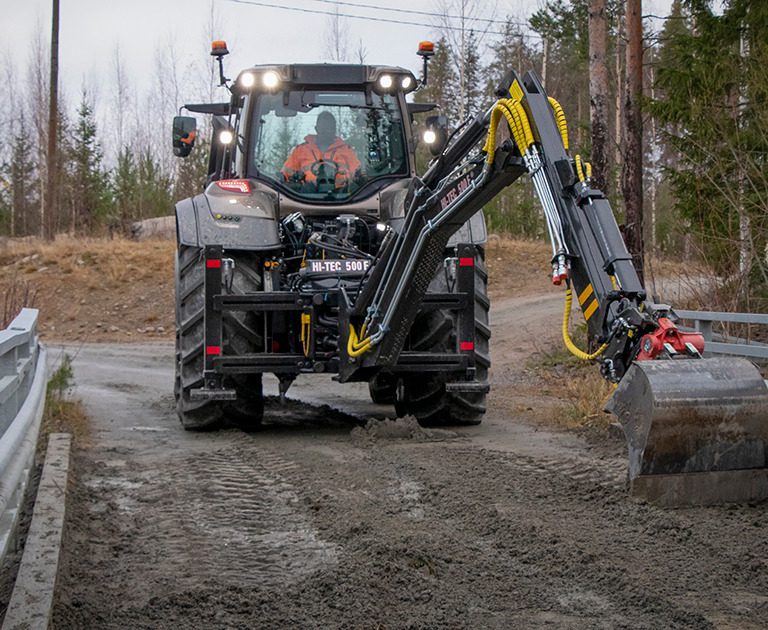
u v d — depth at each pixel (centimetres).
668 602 385
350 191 851
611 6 3130
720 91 1496
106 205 3500
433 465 648
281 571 439
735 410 505
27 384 589
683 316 1052
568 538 473
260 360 781
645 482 518
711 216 1352
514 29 4447
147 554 464
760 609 382
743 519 499
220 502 559
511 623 371
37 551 428
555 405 956
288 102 852
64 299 2236
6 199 4234
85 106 4169
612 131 3975
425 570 435
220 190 823
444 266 828
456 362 800
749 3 1525
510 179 577
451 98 4675
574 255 492
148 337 2045
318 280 785
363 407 1032
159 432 819
